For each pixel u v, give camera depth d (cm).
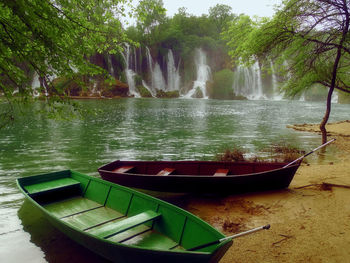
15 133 2075
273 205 759
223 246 392
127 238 525
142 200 610
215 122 3059
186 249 481
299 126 2731
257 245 547
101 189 720
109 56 6712
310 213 695
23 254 541
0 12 532
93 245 484
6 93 589
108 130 2336
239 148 1661
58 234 619
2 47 527
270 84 8519
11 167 1201
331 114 4325
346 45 1123
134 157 1438
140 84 7462
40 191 696
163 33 8175
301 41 1166
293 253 516
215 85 8338
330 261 488
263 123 3033
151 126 2644
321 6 1056
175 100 7019
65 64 611
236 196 843
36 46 573
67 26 576
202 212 735
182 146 1741
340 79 1534
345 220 645
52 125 2519
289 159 1284
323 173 1044
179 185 820
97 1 771
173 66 8350
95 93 6228
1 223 669
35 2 523
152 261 410
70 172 827
